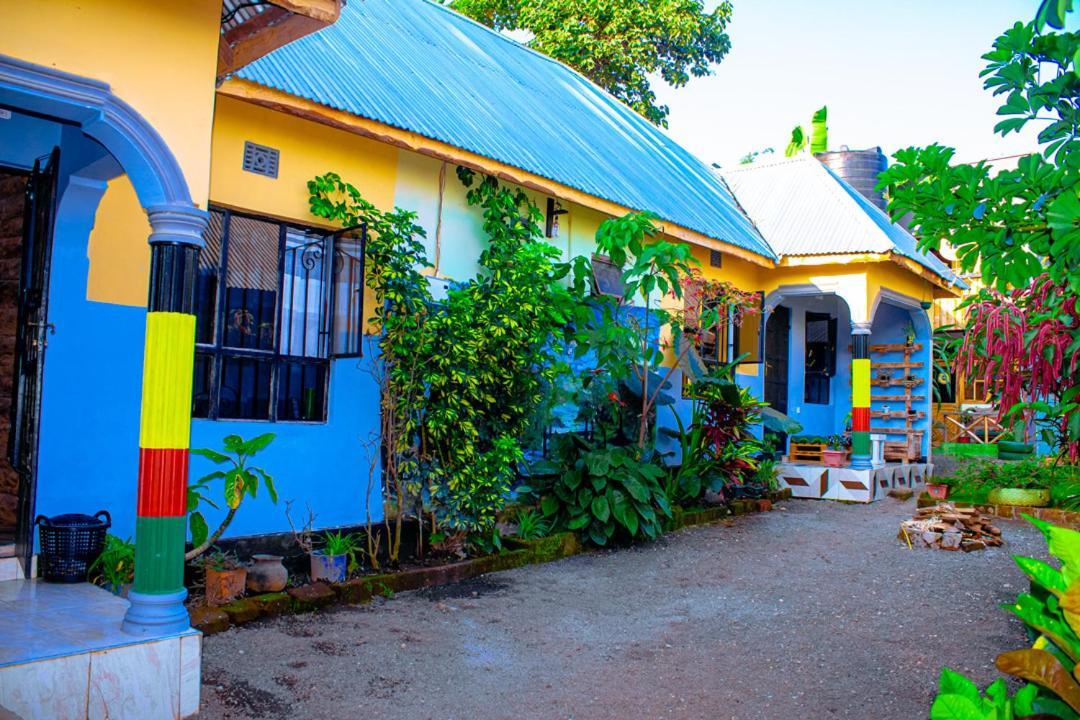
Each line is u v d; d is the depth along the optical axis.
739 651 5.58
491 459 7.39
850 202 13.84
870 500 12.21
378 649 5.29
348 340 7.08
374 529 7.51
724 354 12.61
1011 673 2.86
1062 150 3.05
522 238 8.89
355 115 6.98
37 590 5.02
